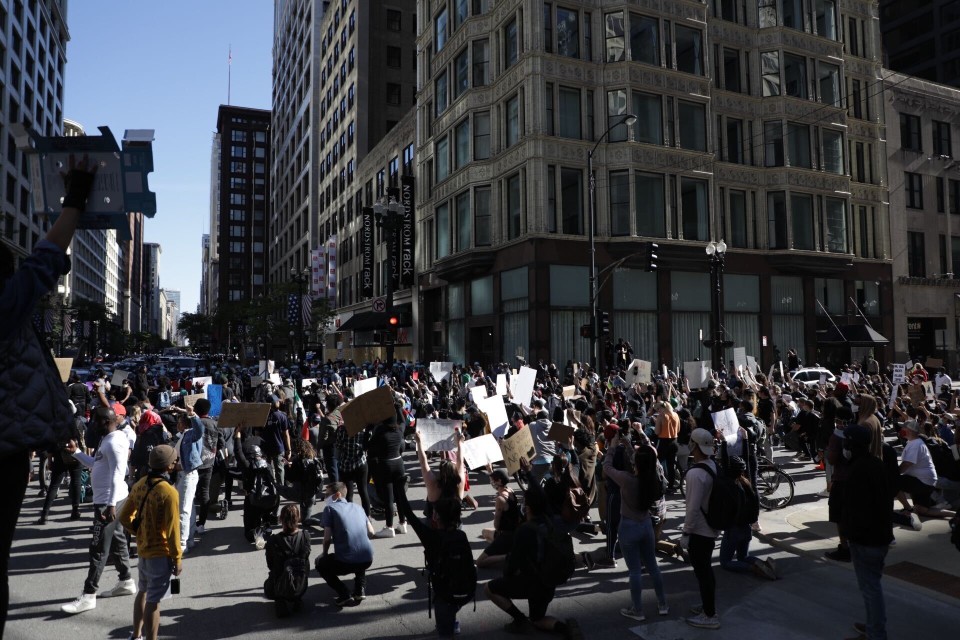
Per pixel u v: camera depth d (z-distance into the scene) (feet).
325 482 43.78
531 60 98.12
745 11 116.78
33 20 209.87
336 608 22.35
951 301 137.08
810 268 113.91
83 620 21.40
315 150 243.40
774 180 113.80
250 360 226.17
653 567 21.59
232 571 26.53
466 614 21.86
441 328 125.08
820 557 27.81
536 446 37.63
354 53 192.24
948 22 221.46
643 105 103.09
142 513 18.17
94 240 427.33
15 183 184.65
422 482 44.78
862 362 116.47
